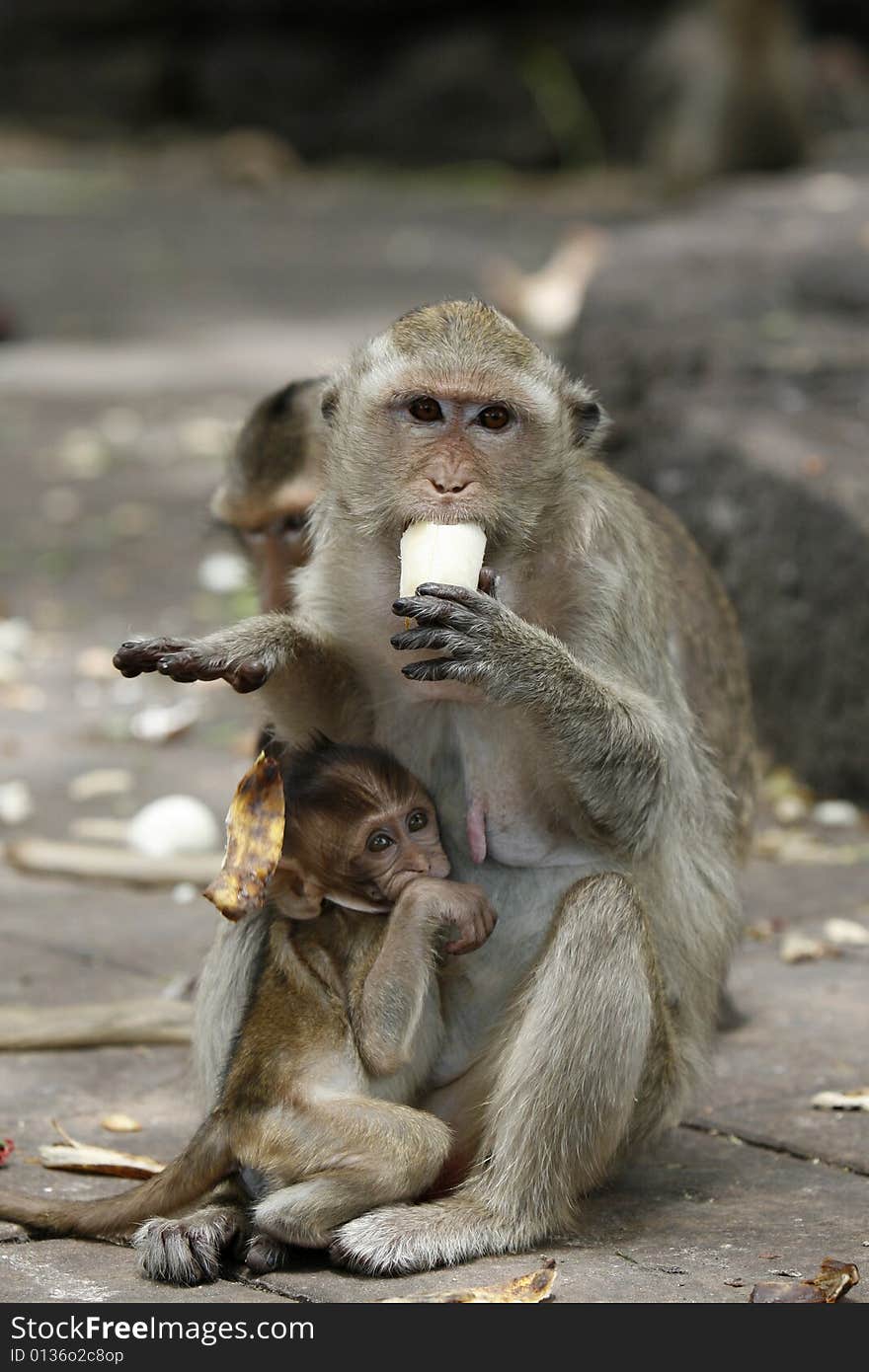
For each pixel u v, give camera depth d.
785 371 19.67
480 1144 8.46
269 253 44.16
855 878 14.05
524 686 8.12
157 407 29.95
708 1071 9.19
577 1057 8.12
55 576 22.31
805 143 44.88
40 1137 9.47
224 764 16.77
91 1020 10.82
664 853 8.77
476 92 58.06
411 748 9.08
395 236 46.44
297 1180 7.91
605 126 57.88
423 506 8.41
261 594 12.67
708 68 45.16
